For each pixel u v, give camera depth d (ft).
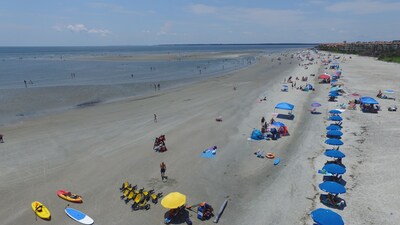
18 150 100.17
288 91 189.57
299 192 71.36
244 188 74.38
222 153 94.94
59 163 89.76
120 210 66.18
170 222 62.03
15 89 213.66
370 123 118.42
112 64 431.02
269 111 142.51
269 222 61.16
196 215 64.23
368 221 59.98
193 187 75.25
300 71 298.35
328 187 63.77
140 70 346.74
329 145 98.02
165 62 463.01
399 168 79.56
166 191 73.56
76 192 73.61
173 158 91.81
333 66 305.94
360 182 74.13
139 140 107.76
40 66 401.70
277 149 97.04
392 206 64.39
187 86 227.81
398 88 189.47
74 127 125.08
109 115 144.46
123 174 82.28
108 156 94.17
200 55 652.48
